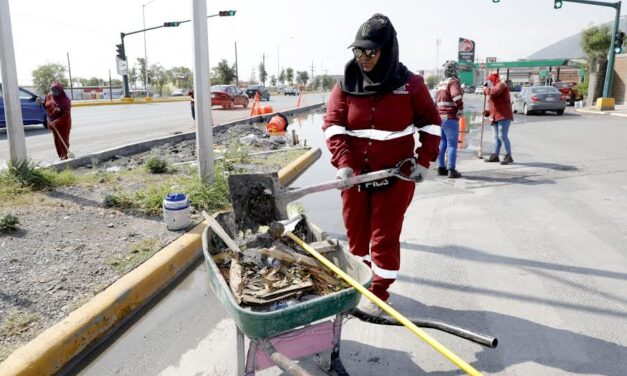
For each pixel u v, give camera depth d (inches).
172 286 177.0
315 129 720.3
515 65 2223.2
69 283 159.8
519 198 283.9
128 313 155.2
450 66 329.1
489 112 402.6
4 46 270.4
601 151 451.5
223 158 352.8
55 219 224.4
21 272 166.9
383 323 127.1
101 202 253.1
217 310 158.1
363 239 144.3
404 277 176.6
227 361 128.8
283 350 107.4
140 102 1700.3
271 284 113.3
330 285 117.5
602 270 179.5
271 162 388.5
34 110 644.7
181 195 217.2
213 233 132.8
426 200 282.2
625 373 118.7
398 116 130.6
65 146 385.4
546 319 145.3
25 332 131.4
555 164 387.9
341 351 130.6
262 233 132.3
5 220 204.7
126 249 190.4
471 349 130.4
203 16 252.4
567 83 1374.3
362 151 135.0
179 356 131.8
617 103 1262.3
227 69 3029.0
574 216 246.8
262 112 921.5
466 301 157.8
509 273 178.5
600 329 139.1
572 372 119.4
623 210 255.9
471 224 236.4
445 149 349.1
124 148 434.9
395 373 120.7
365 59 124.2
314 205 282.2
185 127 707.4
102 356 132.7
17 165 283.9
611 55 1017.5
